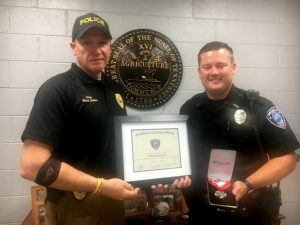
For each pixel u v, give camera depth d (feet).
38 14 6.15
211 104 4.98
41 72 6.23
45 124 3.66
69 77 4.10
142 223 5.52
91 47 4.17
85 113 4.03
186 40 6.81
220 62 4.65
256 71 7.16
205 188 4.87
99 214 4.14
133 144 4.30
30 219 5.74
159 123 4.50
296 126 7.30
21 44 6.12
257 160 4.82
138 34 6.53
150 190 5.56
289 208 7.34
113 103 4.47
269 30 7.18
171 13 6.72
